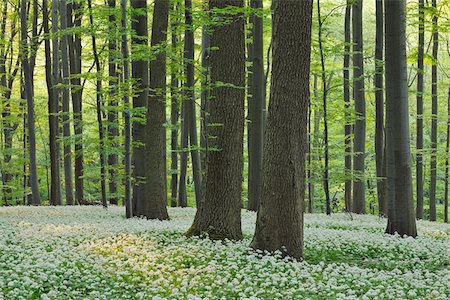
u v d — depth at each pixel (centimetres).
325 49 2195
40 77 3938
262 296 821
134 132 2028
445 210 2862
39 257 1016
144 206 1928
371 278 939
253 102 2264
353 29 2514
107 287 858
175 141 2911
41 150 4231
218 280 896
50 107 2728
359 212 2491
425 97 3419
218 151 1345
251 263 1027
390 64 1578
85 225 1545
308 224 1850
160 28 1802
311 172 2777
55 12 2688
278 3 1126
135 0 2017
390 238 1434
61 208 2333
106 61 2938
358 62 2508
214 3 1346
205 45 1617
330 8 3186
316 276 962
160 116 1853
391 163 1579
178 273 955
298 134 1138
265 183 1148
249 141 2559
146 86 2038
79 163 2831
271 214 1136
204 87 1316
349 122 2509
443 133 3972
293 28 1115
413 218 1570
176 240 1303
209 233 1331
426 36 3562
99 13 1869
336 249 1258
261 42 2242
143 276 934
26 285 802
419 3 2252
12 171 3384
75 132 2708
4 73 3222
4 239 1212
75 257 1046
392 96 1577
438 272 1046
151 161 1856
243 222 1797
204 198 1360
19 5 3241
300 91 1129
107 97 2167
